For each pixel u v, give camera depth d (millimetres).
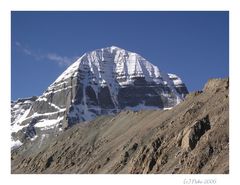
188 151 100625
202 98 128000
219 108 109312
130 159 127250
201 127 104125
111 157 142375
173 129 117500
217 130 99688
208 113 109500
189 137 102688
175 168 97562
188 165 94312
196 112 119875
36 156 192875
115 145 153250
